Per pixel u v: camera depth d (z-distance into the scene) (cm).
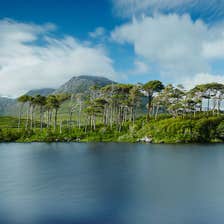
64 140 12619
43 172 4497
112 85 14962
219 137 11912
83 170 4653
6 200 2869
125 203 2738
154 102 15088
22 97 13925
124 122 14788
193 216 2380
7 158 6372
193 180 3791
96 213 2445
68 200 2852
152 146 9488
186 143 10969
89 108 14012
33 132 13525
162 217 2348
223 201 2800
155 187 3388
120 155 6806
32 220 2298
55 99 14050
